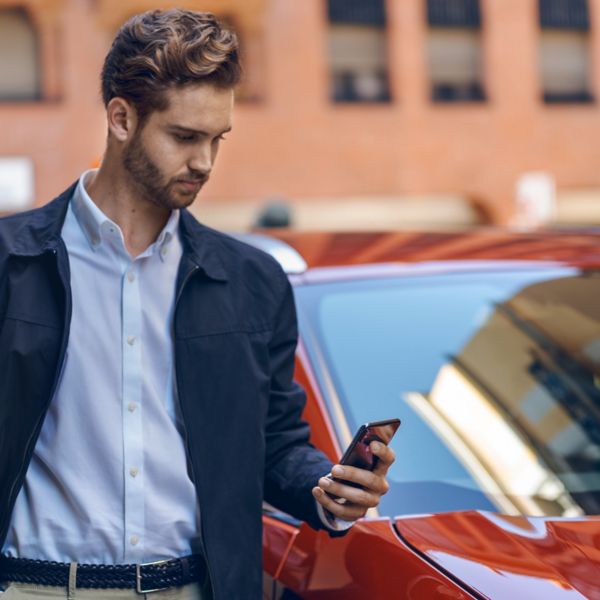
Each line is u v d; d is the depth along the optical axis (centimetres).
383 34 3238
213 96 299
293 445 334
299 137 3153
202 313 316
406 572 314
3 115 2936
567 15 3438
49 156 2953
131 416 308
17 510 310
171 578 310
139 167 304
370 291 429
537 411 397
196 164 303
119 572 306
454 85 3325
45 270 309
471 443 380
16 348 304
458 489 362
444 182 3306
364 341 406
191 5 3016
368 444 295
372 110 3225
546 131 3412
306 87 3156
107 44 2953
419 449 375
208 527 308
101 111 2962
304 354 398
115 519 306
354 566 327
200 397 312
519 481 370
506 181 3366
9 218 319
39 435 308
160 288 316
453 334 414
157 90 297
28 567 308
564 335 424
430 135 3284
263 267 330
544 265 456
